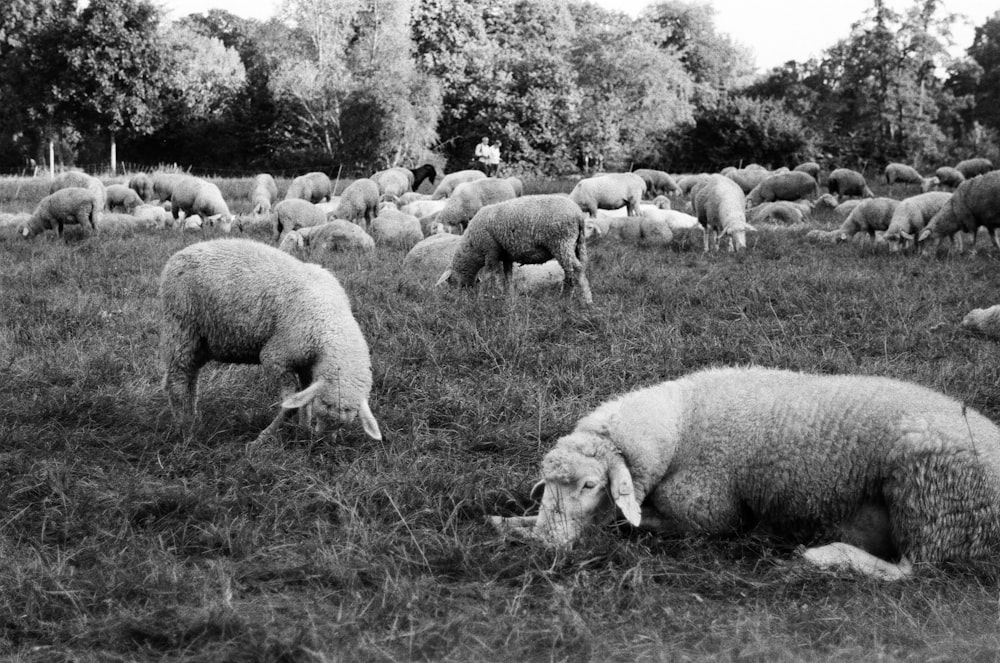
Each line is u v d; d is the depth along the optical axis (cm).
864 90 6956
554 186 3847
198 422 725
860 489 532
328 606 473
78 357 891
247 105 6931
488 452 707
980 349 967
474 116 6419
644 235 1967
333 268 1487
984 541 498
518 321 1027
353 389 702
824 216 2766
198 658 427
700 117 6475
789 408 552
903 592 475
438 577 510
